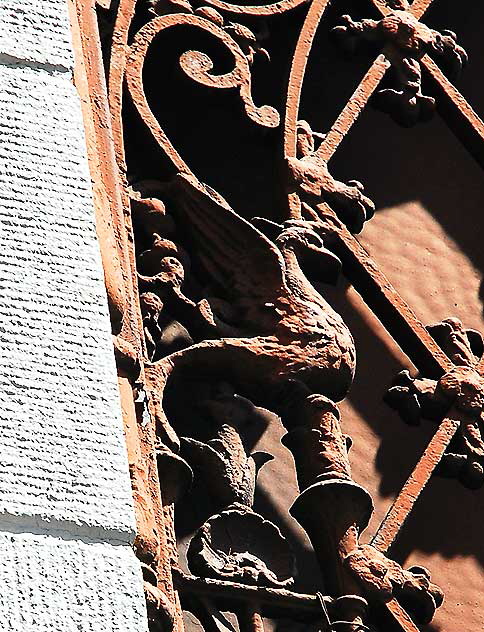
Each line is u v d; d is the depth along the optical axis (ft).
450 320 22.22
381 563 18.95
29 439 13.76
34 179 15.16
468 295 23.09
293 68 22.18
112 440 13.96
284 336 19.53
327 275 21.20
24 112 15.53
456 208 23.80
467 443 20.97
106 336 14.49
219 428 19.02
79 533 13.55
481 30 25.38
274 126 21.70
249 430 19.66
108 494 13.70
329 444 19.25
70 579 13.33
